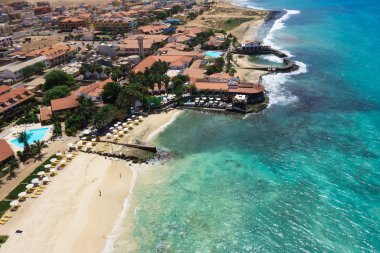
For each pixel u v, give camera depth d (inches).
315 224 2994.6
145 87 5580.7
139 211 3238.2
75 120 4766.2
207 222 3080.7
